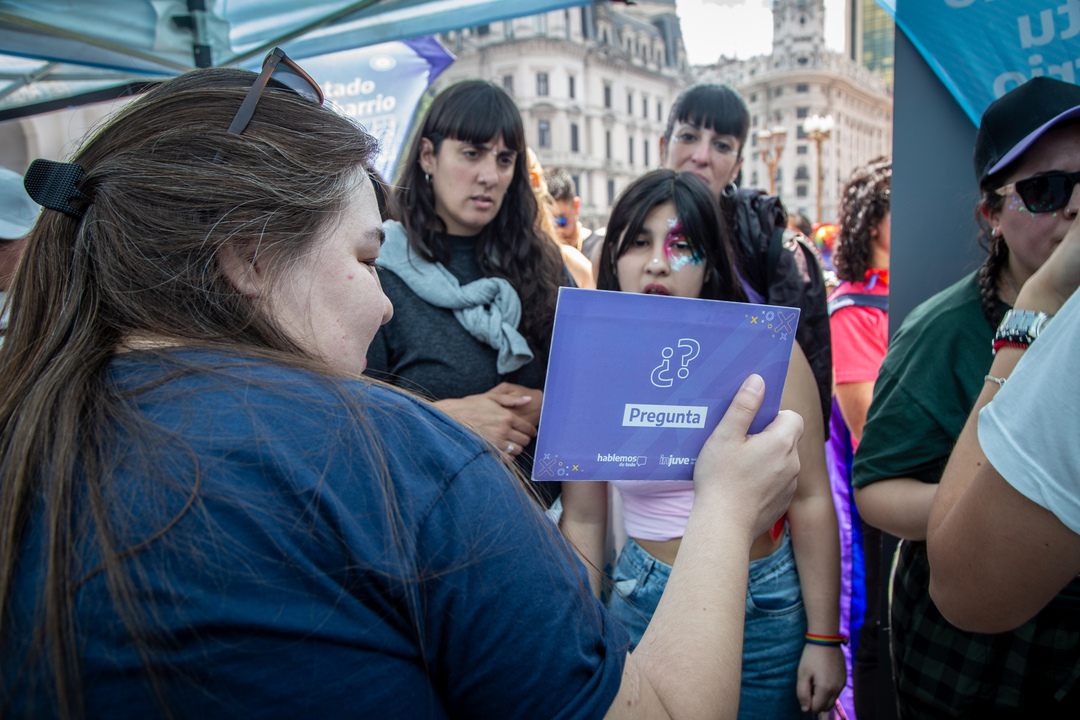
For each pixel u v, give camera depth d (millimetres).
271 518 427
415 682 453
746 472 742
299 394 483
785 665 1336
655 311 779
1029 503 665
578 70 33312
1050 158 1035
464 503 486
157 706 390
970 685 1151
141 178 515
